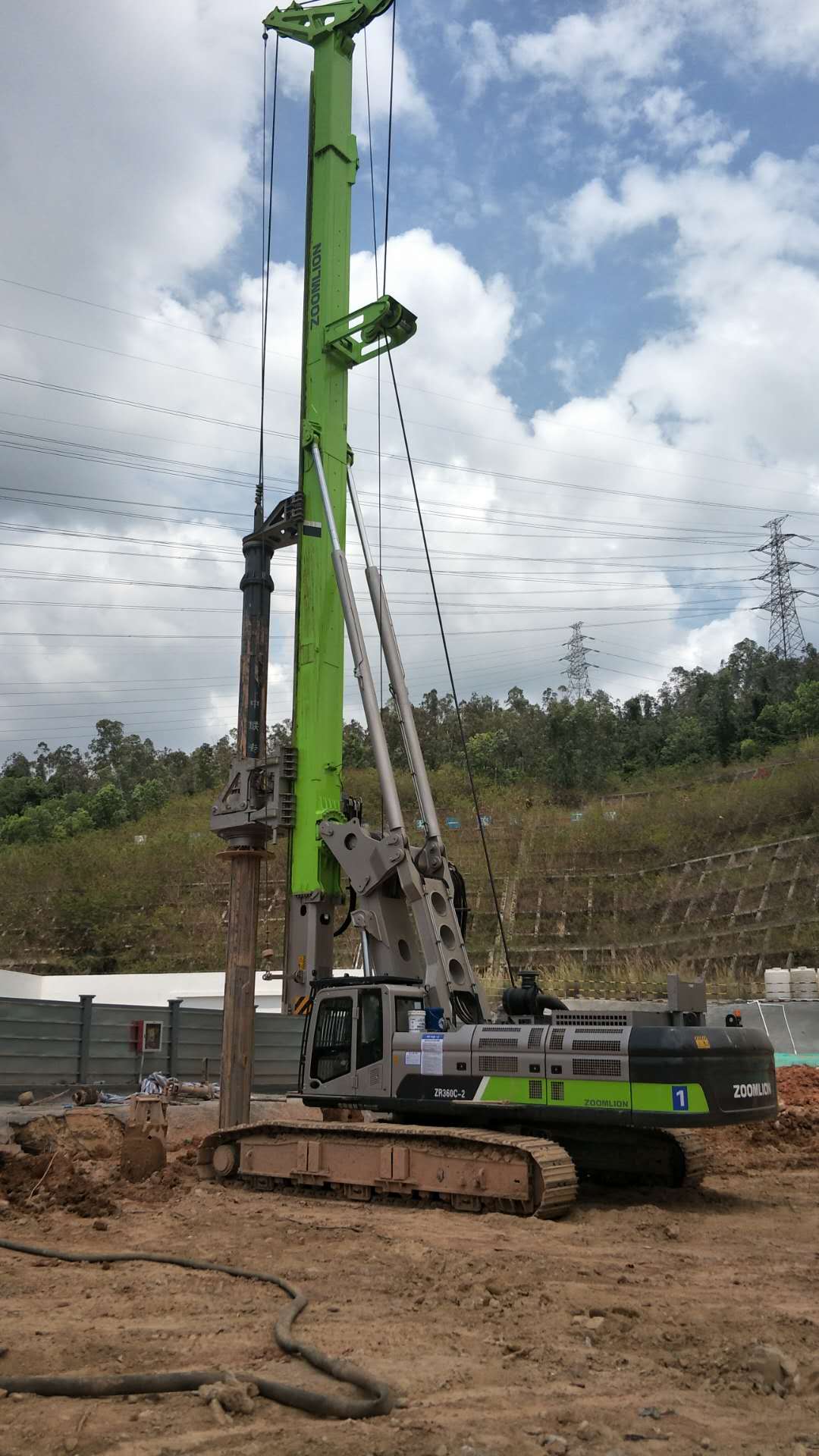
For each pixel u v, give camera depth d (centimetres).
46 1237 891
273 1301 682
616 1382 532
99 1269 768
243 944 1420
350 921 1373
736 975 4441
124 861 6344
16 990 3197
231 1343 588
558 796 7350
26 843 7675
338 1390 512
